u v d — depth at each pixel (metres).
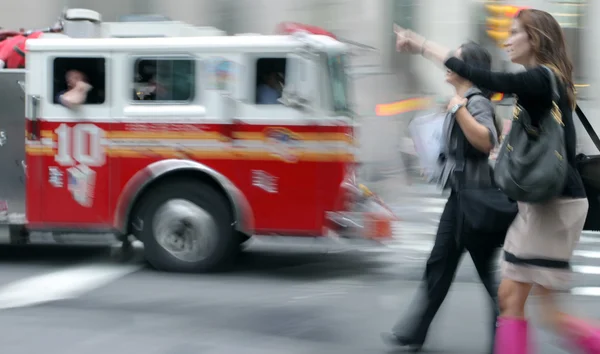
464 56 4.43
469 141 4.32
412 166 13.98
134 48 7.39
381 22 22.39
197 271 7.52
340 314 6.09
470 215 4.27
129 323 5.71
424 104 18.56
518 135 3.65
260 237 7.63
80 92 7.43
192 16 21.69
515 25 3.91
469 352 5.05
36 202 7.56
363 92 12.23
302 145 7.20
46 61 7.48
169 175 7.48
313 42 7.12
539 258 3.78
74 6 21.75
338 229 7.21
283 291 6.91
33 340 5.24
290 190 7.24
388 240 7.51
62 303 6.34
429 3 22.81
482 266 4.57
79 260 8.30
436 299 4.77
